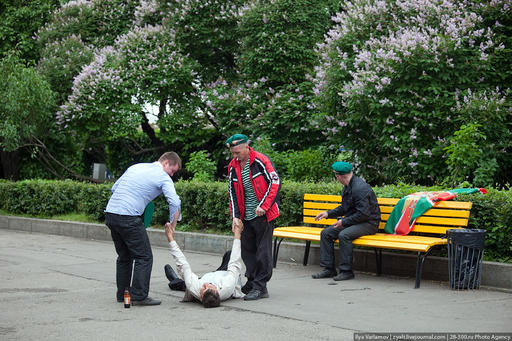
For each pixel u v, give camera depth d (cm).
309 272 796
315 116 1280
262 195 609
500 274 664
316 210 861
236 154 607
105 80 1599
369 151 1193
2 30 1884
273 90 1540
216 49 1809
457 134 948
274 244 842
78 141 1898
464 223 707
